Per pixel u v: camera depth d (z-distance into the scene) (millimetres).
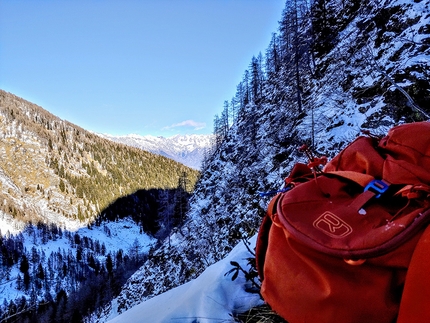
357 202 1014
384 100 7438
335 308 904
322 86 13430
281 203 1144
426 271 776
